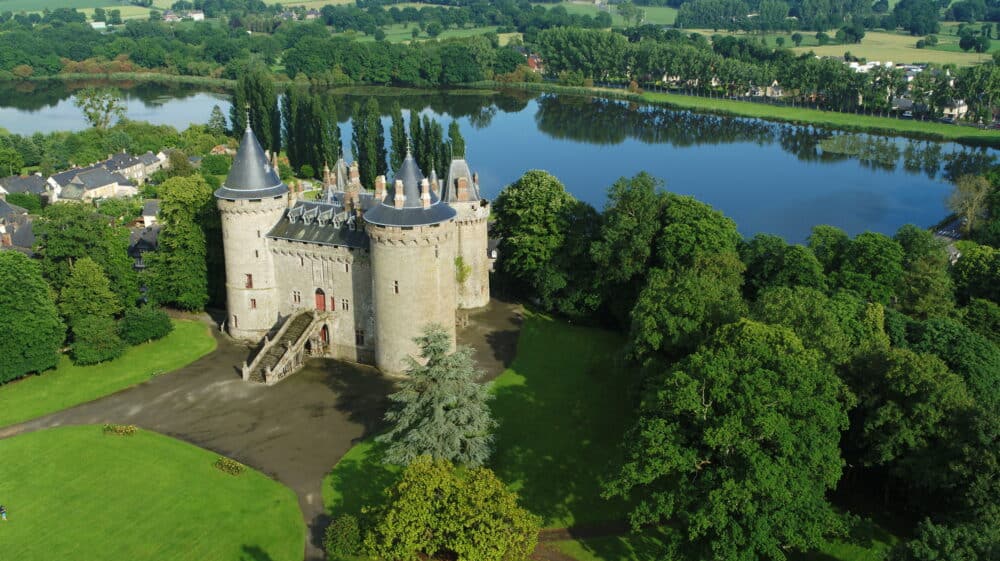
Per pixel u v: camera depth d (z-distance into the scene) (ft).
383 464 293.43
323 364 374.84
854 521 230.07
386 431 315.17
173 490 278.26
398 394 271.08
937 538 196.75
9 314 347.36
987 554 189.57
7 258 355.15
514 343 402.93
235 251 384.06
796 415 233.14
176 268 425.28
